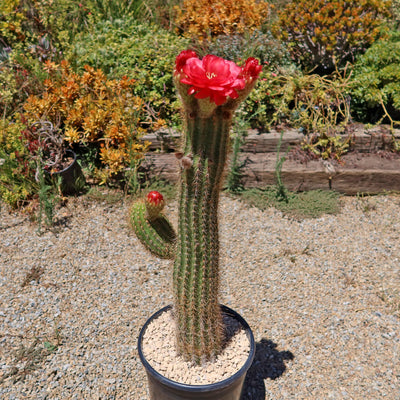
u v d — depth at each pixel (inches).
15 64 84.7
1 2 91.2
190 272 34.5
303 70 89.1
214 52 83.8
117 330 51.6
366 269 61.5
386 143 80.0
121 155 72.1
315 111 79.4
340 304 55.8
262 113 80.9
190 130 31.0
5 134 74.2
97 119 72.8
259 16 92.4
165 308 43.3
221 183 33.2
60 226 66.8
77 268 60.0
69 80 77.1
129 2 104.4
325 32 83.1
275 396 45.3
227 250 64.3
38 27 95.2
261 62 84.4
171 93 82.8
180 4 101.0
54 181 71.2
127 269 60.2
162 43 87.3
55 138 71.4
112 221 68.2
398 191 77.0
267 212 72.0
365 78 80.6
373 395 45.1
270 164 76.4
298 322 53.3
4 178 71.2
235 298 56.6
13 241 64.2
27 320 52.4
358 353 49.4
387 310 54.8
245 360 38.4
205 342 37.1
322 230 68.8
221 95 27.4
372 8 84.7
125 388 45.8
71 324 52.2
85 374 46.8
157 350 39.2
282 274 60.4
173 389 36.0
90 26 99.0
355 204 75.1
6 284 57.4
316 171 75.4
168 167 75.6
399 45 82.5
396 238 67.4
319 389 45.8
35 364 47.6
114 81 77.1
